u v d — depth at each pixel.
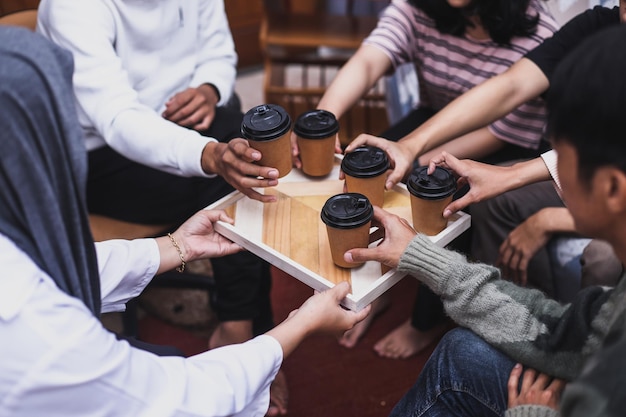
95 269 1.03
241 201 1.49
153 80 1.82
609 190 0.88
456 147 1.91
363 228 1.25
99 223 1.79
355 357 2.04
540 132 1.84
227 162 1.43
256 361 1.12
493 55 1.84
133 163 1.79
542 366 1.19
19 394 0.88
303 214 1.43
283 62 2.73
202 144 1.54
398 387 1.94
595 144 0.86
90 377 0.91
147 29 1.74
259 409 1.17
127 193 1.79
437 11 1.82
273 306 2.19
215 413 1.04
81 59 1.62
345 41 2.60
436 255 1.24
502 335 1.22
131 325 1.95
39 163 0.89
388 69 1.96
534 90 1.66
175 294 2.24
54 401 0.90
